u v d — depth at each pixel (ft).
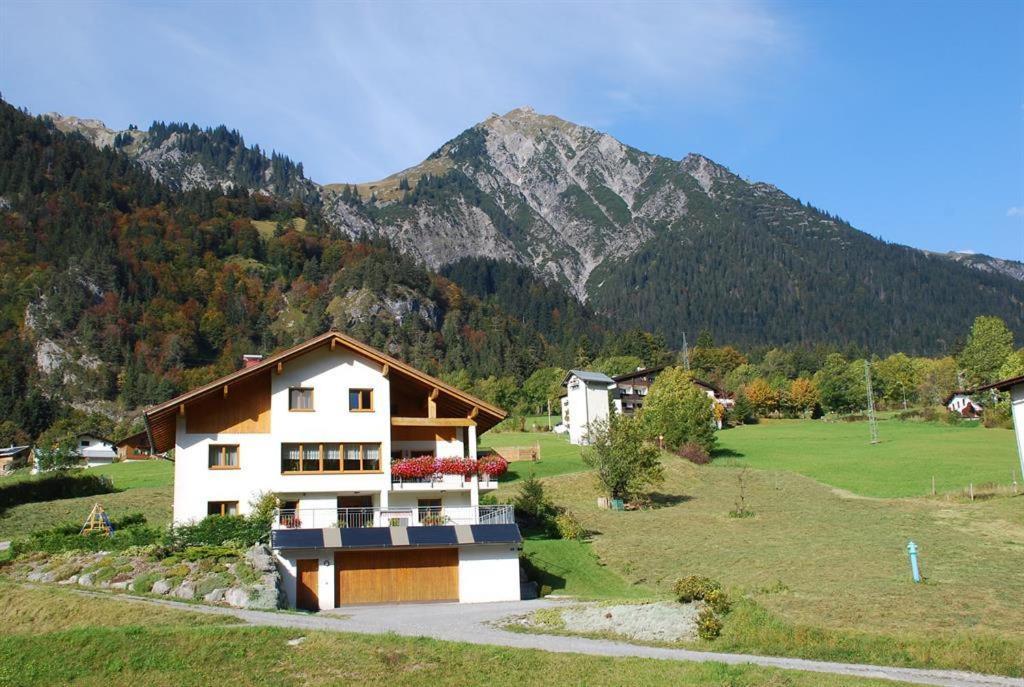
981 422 432.66
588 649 85.30
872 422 387.14
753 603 99.76
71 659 79.66
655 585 142.20
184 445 145.48
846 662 82.84
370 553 127.75
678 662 77.10
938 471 284.82
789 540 174.81
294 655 80.12
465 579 130.31
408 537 127.95
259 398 149.89
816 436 419.74
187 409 145.79
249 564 116.67
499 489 236.02
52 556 130.52
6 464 413.80
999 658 81.00
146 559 121.29
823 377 604.49
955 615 101.04
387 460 151.02
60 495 243.40
